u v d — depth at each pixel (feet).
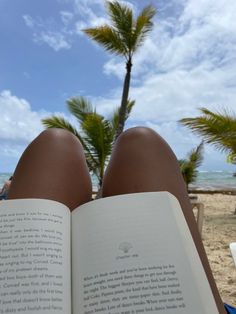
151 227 1.79
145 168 2.58
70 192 2.63
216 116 22.94
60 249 1.73
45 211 1.84
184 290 1.57
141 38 30.68
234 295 7.25
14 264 1.62
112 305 1.53
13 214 1.80
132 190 2.50
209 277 2.01
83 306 1.56
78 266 1.71
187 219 2.30
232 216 25.59
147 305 1.52
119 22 29.68
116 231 1.78
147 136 2.79
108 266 1.66
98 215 1.86
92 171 27.48
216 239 15.26
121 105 30.48
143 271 1.63
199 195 51.29
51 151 2.78
